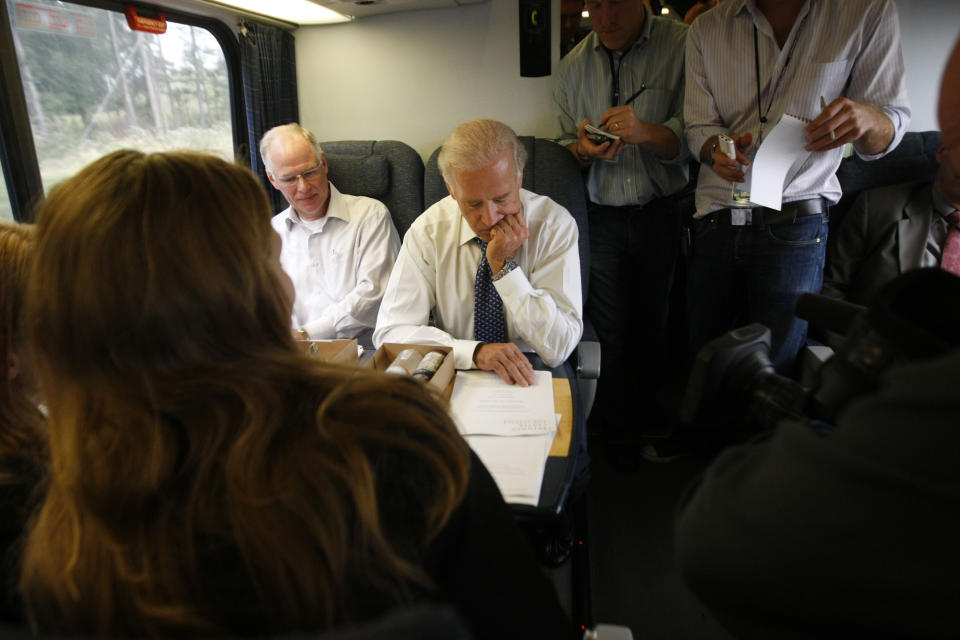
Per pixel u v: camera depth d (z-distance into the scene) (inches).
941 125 17.7
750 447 21.5
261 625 16.4
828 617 15.9
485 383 56.4
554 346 63.9
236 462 17.0
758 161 64.5
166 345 17.8
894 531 14.1
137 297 17.2
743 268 79.4
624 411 101.1
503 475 41.9
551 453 45.9
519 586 21.9
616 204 92.6
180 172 18.5
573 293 70.6
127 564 16.5
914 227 82.7
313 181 89.2
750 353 28.4
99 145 82.1
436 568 19.1
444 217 73.7
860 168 88.5
